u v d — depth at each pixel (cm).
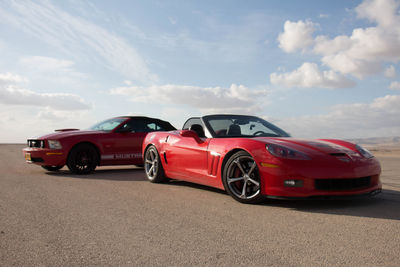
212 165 406
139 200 368
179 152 468
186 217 291
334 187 329
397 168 775
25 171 675
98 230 249
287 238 231
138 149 705
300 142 366
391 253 201
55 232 244
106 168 772
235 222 275
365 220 282
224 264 184
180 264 183
